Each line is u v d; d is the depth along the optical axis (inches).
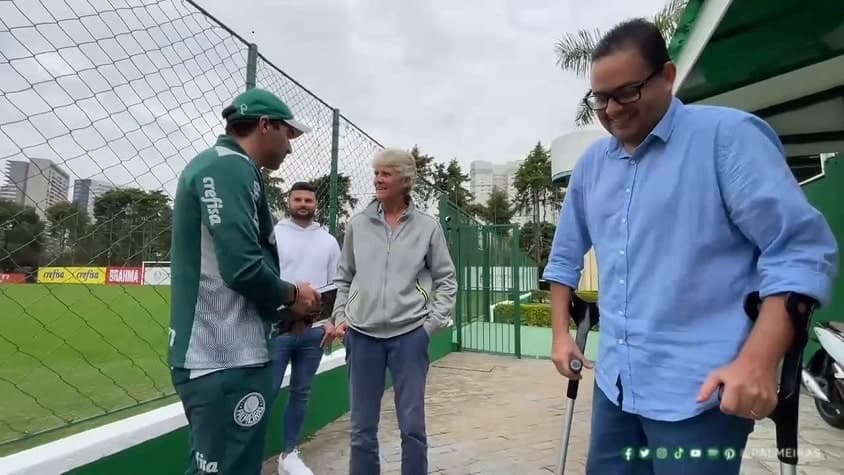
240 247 61.1
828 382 160.4
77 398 178.9
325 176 157.2
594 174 57.8
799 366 42.0
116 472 88.5
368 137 183.0
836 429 159.6
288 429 121.6
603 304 54.5
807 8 102.4
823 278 40.1
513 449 141.4
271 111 72.3
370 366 97.2
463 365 272.2
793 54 124.7
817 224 41.5
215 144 68.3
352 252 107.1
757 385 39.4
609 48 49.5
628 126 50.6
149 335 300.8
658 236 48.8
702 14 112.3
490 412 180.7
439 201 285.6
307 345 122.2
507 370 259.1
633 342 49.7
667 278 47.9
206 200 61.7
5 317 289.0
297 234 131.6
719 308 46.3
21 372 220.5
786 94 151.8
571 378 61.2
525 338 392.5
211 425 62.3
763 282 42.1
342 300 106.3
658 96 49.3
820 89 149.3
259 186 67.7
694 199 47.4
